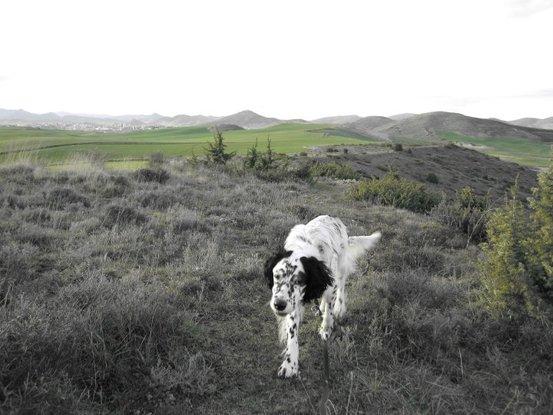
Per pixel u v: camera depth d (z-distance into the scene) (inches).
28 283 230.5
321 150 2837.1
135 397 158.9
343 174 960.3
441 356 205.8
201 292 242.7
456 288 280.7
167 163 761.6
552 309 222.8
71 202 416.5
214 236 343.6
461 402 176.9
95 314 190.9
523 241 229.9
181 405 159.2
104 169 603.5
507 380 192.7
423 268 329.7
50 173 531.2
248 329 219.9
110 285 227.1
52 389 147.9
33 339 164.9
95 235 327.0
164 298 224.8
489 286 249.1
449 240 410.9
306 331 224.5
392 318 225.0
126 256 290.8
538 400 177.8
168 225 369.4
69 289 221.8
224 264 289.7
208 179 637.3
